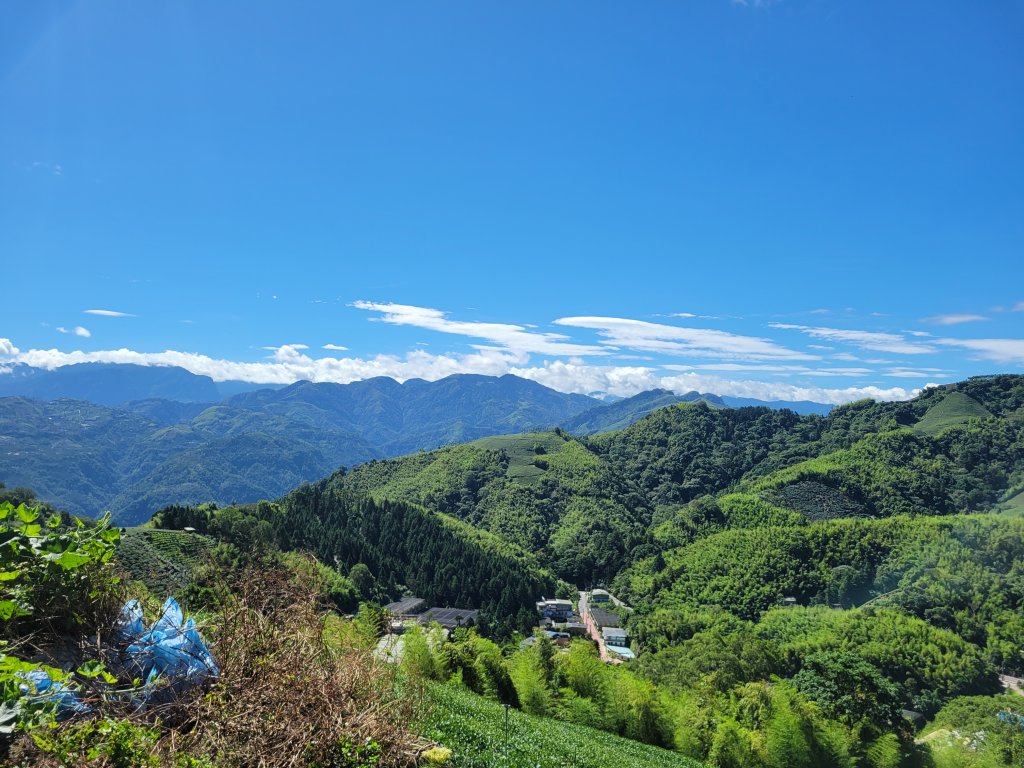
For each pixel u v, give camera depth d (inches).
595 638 3981.3
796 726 1122.7
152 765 183.0
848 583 4660.4
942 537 4766.2
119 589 258.8
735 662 2498.8
